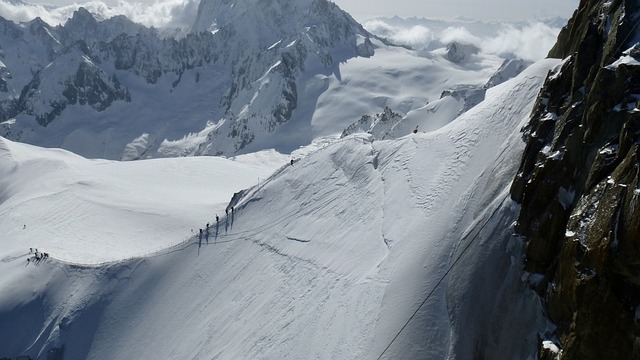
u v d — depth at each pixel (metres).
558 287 34.72
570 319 33.84
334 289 55.00
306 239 67.56
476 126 57.03
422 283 45.28
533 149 41.69
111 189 139.50
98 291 84.62
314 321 52.97
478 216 45.59
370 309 47.56
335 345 47.50
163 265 83.81
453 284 43.28
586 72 38.72
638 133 30.50
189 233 105.31
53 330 81.88
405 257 49.44
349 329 47.69
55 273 90.88
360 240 59.31
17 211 126.06
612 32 36.69
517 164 45.56
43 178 151.25
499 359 38.06
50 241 107.12
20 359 79.69
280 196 81.94
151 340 72.62
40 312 85.88
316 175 80.56
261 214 80.88
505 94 55.81
